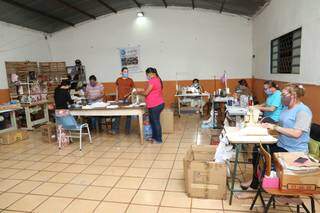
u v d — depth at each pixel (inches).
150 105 183.6
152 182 125.2
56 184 127.9
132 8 319.0
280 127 99.2
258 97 274.4
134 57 328.5
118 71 334.6
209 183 106.3
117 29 327.0
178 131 223.6
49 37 338.0
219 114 234.7
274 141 93.0
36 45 311.4
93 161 157.2
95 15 318.3
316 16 136.3
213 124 228.1
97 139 207.3
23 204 110.2
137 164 149.0
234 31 307.1
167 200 107.9
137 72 330.3
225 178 104.7
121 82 225.0
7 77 261.1
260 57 264.1
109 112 189.0
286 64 189.2
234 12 294.8
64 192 119.1
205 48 314.8
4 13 242.7
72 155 170.6
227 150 108.4
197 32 313.3
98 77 340.2
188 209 100.5
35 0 229.6
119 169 142.9
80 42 336.8
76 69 319.6
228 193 110.8
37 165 155.1
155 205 104.4
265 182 83.5
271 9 222.4
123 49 329.1
